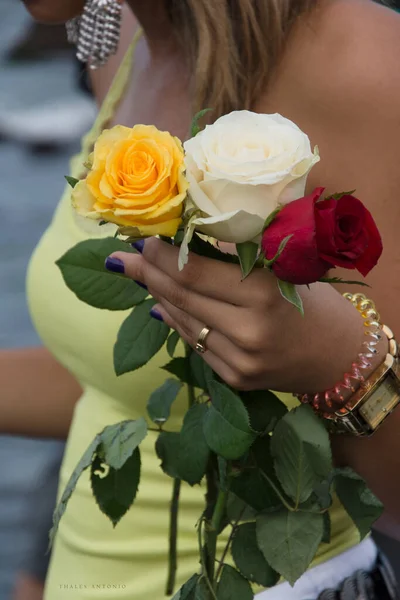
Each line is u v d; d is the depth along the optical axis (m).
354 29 1.32
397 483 1.33
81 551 1.50
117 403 1.49
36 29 7.09
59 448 1.79
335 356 1.23
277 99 1.34
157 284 1.21
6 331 4.39
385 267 1.31
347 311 1.24
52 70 7.81
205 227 1.11
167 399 1.28
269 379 1.22
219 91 1.35
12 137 7.07
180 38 1.44
